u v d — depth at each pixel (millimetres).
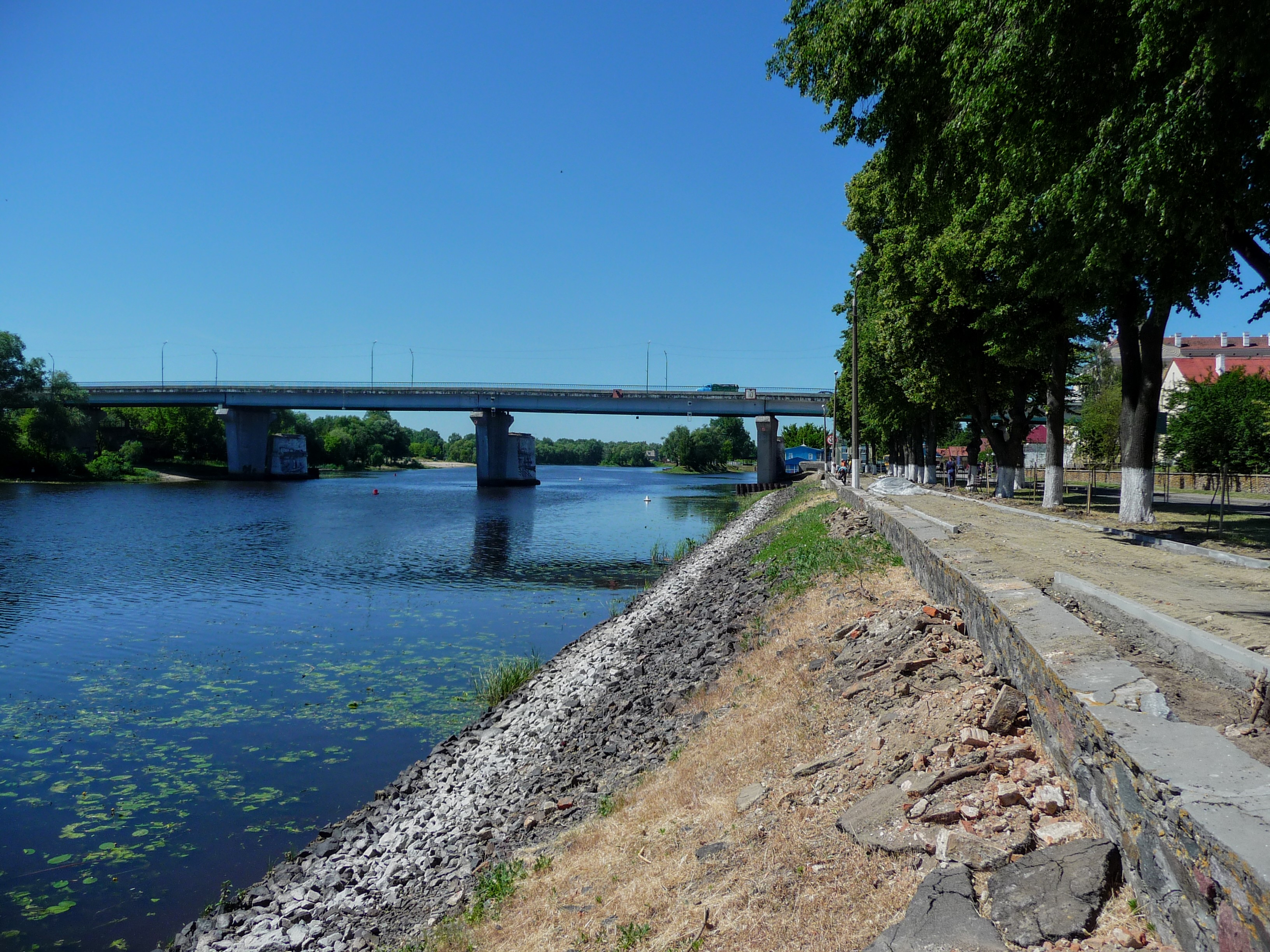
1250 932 2912
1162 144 9312
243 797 12578
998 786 5191
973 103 11469
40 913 9461
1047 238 12836
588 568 37812
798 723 8273
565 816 9336
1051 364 24844
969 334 28656
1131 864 3967
